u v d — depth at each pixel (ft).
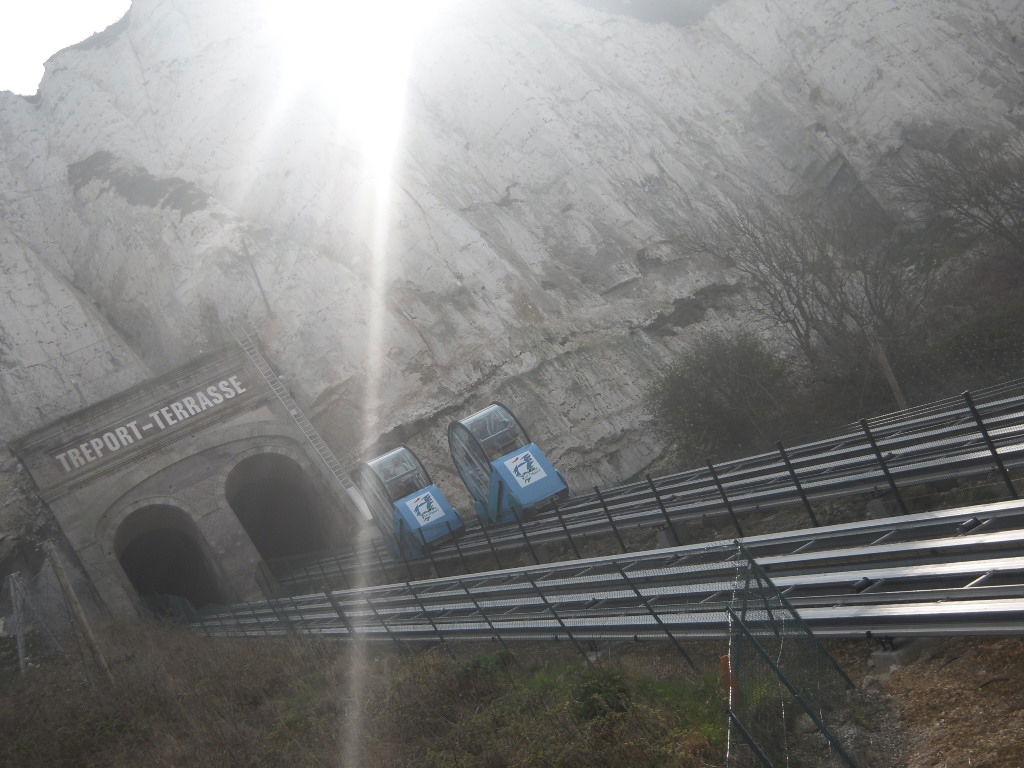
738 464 72.13
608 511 67.56
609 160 164.86
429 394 133.69
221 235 146.92
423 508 89.86
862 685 29.30
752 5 190.08
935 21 177.27
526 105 167.73
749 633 24.25
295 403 127.13
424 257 145.18
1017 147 158.71
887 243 137.69
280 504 141.18
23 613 104.88
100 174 162.71
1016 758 22.44
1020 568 29.68
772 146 177.37
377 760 36.73
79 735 55.42
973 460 42.47
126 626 100.12
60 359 144.97
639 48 186.60
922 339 103.09
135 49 178.29
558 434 129.29
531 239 156.15
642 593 43.32
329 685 50.21
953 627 28.09
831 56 177.37
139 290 150.30
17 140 174.91
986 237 114.21
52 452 116.57
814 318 105.19
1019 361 92.02
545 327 141.18
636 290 150.41
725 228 147.02
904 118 165.37
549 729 32.09
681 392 110.22
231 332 139.23
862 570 35.86
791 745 24.81
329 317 138.72
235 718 48.91
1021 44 176.86
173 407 120.37
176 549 144.36
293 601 80.48
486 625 49.88
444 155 162.61
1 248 153.69
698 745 27.99
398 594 73.46
